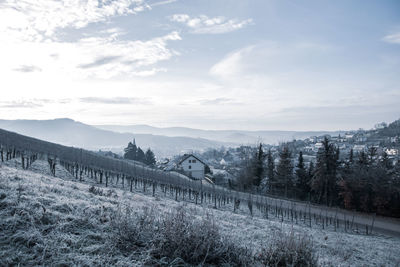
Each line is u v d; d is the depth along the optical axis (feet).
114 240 17.06
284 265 19.22
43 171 83.66
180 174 229.45
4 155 95.30
